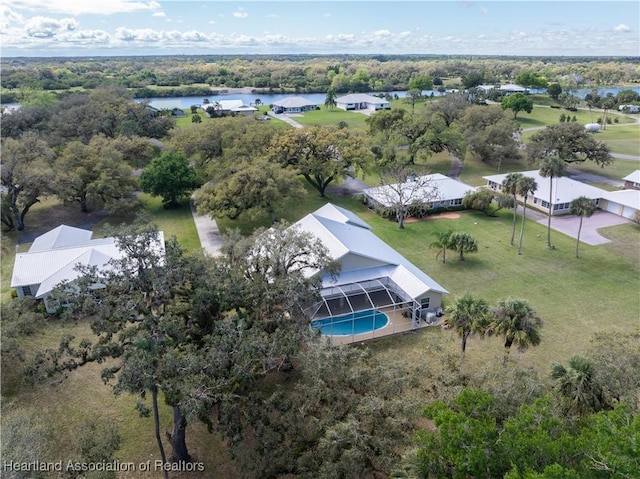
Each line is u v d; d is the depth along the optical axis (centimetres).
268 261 3284
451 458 1745
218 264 3102
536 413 1905
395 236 5984
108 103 10456
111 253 4769
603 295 4453
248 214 5975
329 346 2552
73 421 3039
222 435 2516
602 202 6825
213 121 8019
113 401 3228
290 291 2872
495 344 3722
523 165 9462
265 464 2277
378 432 2212
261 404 2567
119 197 6719
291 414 2417
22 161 6306
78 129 9019
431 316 4047
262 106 17125
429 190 6844
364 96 16988
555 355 3572
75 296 2373
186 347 2480
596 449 1695
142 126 10388
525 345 3048
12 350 3238
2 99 15500
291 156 7188
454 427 1814
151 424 3031
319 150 7269
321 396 2384
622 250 5444
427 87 19738
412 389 2422
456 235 5116
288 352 2628
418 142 8825
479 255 5378
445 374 2494
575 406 2350
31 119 9375
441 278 4834
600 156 8262
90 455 2352
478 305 3278
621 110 15825
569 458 1727
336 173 7294
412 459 1920
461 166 9425
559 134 8462
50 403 3195
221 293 2686
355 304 4100
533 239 5825
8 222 6297
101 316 2309
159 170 6831
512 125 9669
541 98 18138
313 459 2269
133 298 2388
